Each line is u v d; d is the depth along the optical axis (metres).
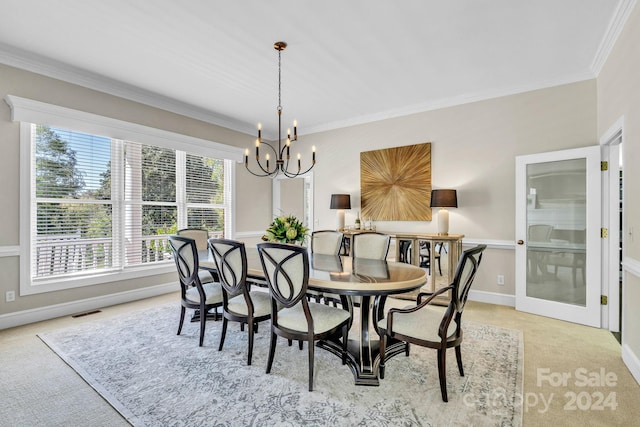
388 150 4.62
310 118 4.99
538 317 3.41
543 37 2.70
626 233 2.42
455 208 4.13
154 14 2.39
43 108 3.18
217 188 5.09
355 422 1.68
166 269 4.36
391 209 4.60
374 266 2.59
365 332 2.10
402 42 2.78
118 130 3.78
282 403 1.85
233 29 2.59
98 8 2.32
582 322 3.19
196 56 3.04
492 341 2.75
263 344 2.70
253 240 5.62
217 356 2.46
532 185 3.58
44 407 1.82
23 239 3.15
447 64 3.19
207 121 4.84
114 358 2.42
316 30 2.60
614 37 2.61
